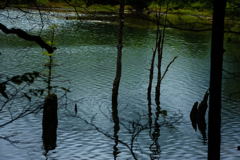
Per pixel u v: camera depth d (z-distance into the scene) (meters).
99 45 31.92
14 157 9.79
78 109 14.28
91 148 10.66
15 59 23.08
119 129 12.37
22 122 12.46
